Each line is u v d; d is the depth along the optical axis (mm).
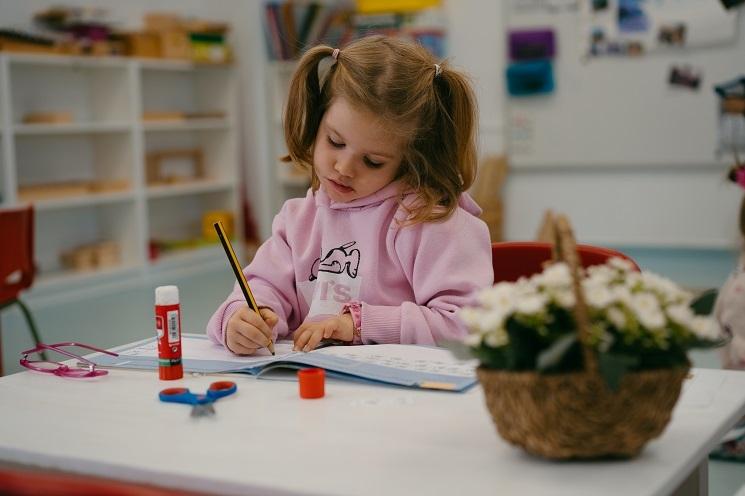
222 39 5656
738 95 4988
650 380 761
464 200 1496
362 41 1420
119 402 1010
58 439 882
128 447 851
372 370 1084
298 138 1489
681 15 5059
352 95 1316
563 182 5531
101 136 5176
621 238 5430
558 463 780
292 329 1516
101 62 4855
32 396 1046
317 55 1427
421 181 1419
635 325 756
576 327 758
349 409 955
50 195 4660
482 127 5664
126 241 5195
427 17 5582
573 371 757
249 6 5949
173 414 956
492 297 781
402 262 1420
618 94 5281
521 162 5578
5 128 4320
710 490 2023
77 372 1146
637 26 5176
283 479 754
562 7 5352
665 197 5293
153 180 5523
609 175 5406
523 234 5660
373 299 1432
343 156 1357
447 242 1386
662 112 5191
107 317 4125
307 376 1000
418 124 1361
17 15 4719
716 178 5137
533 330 770
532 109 5508
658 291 797
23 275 2766
